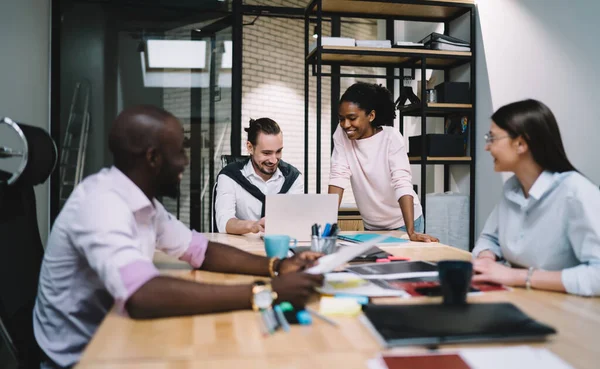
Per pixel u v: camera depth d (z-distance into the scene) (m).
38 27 4.25
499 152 1.40
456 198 3.84
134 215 1.21
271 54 5.20
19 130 1.25
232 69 4.60
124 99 4.49
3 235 1.22
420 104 3.76
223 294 1.04
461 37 4.02
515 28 3.36
